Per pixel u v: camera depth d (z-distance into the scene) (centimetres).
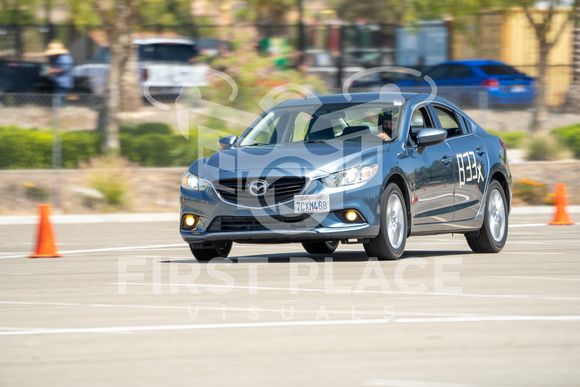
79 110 5259
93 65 6706
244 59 4841
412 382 1146
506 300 1739
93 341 1407
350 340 1388
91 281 2094
